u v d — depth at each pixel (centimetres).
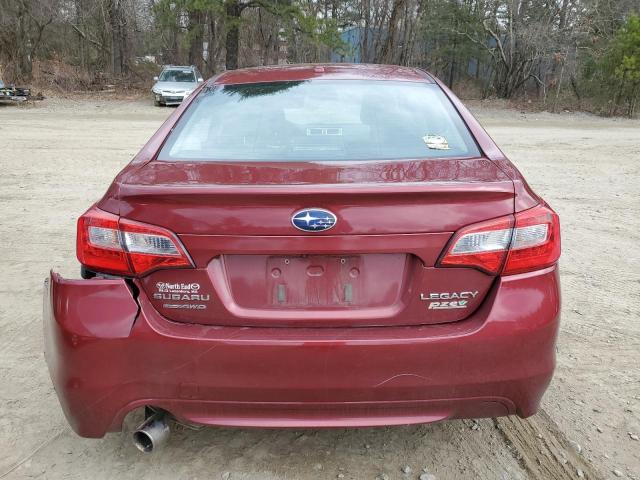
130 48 3700
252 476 257
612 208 761
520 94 3644
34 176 896
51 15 3055
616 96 2872
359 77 329
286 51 4122
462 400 222
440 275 219
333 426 222
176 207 216
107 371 218
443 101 308
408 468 263
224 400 219
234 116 293
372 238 214
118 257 219
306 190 211
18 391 319
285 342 213
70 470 260
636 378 340
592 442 283
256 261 220
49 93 2808
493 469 263
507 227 220
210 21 3256
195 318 221
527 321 220
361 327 221
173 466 263
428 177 229
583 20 3216
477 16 3688
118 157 1096
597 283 489
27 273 490
